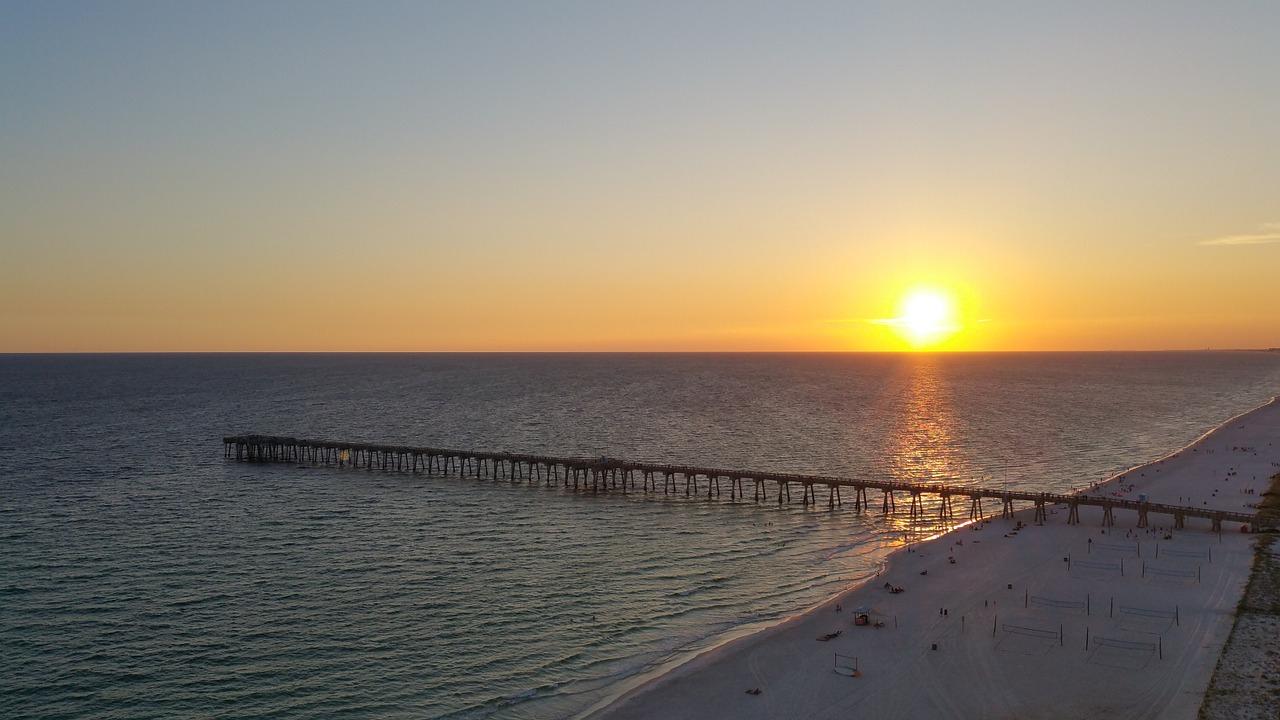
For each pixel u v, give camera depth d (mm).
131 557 77938
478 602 66500
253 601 66188
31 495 106000
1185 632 56688
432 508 101438
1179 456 134000
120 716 48031
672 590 70375
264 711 48719
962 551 78750
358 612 64000
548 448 153875
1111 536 82812
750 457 143375
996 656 54000
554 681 52719
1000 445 159625
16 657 55344
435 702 49906
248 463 134500
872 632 58594
